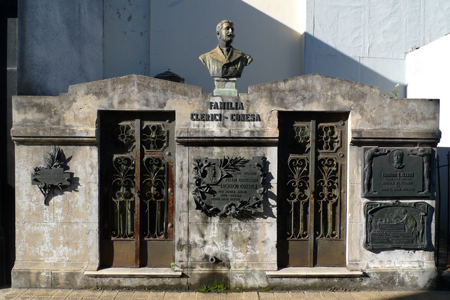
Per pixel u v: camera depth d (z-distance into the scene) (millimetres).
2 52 6383
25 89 6344
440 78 7973
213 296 5578
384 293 5738
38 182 5660
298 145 5988
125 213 5957
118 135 5930
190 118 5746
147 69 8859
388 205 5840
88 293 5605
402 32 9219
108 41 8688
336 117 5973
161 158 5938
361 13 9102
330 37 9016
